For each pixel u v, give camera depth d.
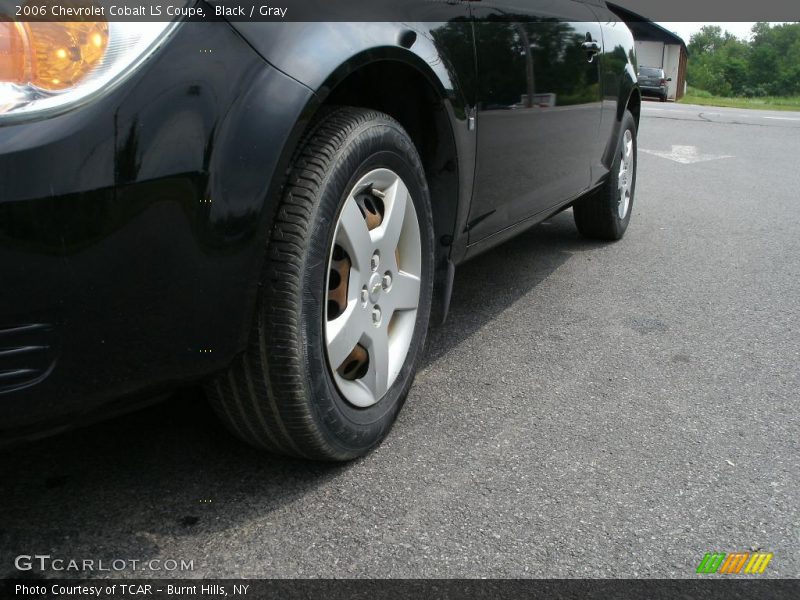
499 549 1.81
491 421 2.44
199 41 1.56
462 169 2.47
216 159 1.57
